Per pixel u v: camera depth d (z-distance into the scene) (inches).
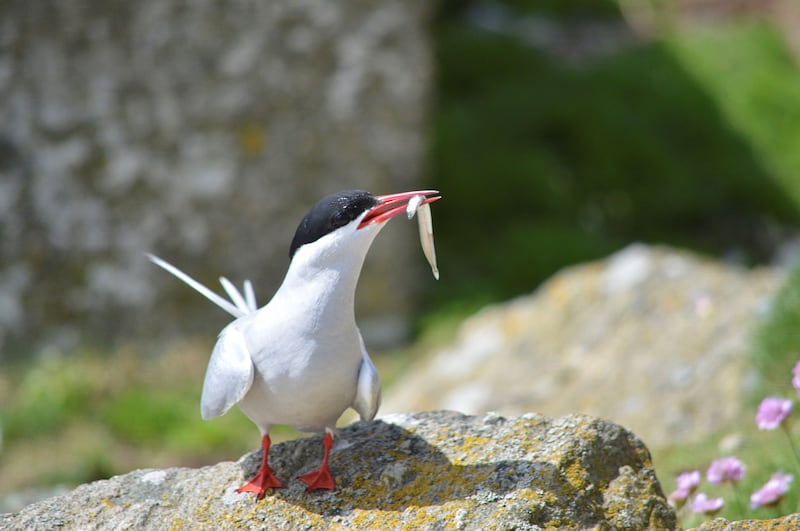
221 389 180.1
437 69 806.5
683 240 673.6
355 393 182.5
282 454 203.8
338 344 176.4
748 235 682.8
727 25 946.1
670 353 374.9
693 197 704.4
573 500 183.6
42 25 498.6
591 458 192.2
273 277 542.9
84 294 518.6
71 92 506.3
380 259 553.0
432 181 680.4
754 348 331.6
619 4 970.1
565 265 611.5
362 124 545.6
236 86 522.9
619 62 837.2
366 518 182.5
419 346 535.5
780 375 316.5
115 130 511.5
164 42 511.5
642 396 356.8
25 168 508.7
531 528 176.4
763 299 366.0
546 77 808.9
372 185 553.0
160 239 522.0
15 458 436.8
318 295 175.0
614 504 186.1
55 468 423.5
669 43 885.2
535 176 690.2
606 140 725.9
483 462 192.2
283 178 537.0
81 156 510.6
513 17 924.6
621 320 409.4
